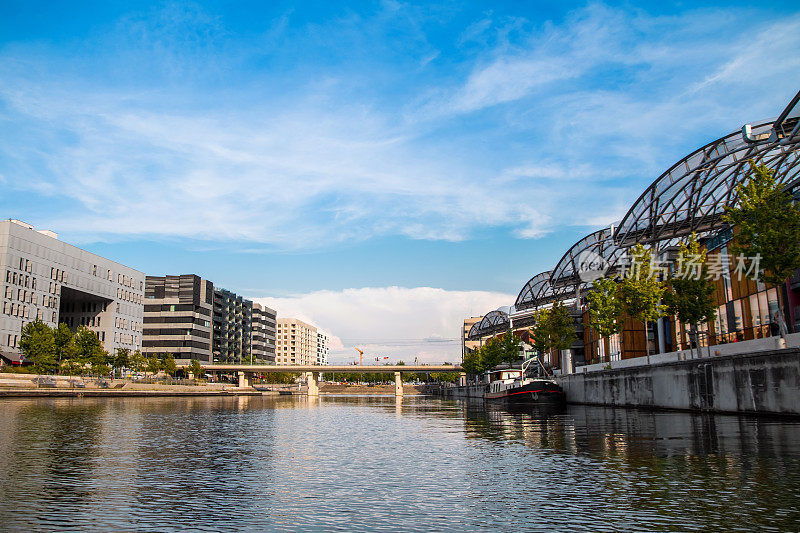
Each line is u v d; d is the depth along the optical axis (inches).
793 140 1659.7
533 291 3978.8
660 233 2373.3
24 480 700.7
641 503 550.0
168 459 891.4
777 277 1390.3
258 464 847.1
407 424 1680.6
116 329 5841.5
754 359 1402.6
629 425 1336.1
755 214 1418.6
